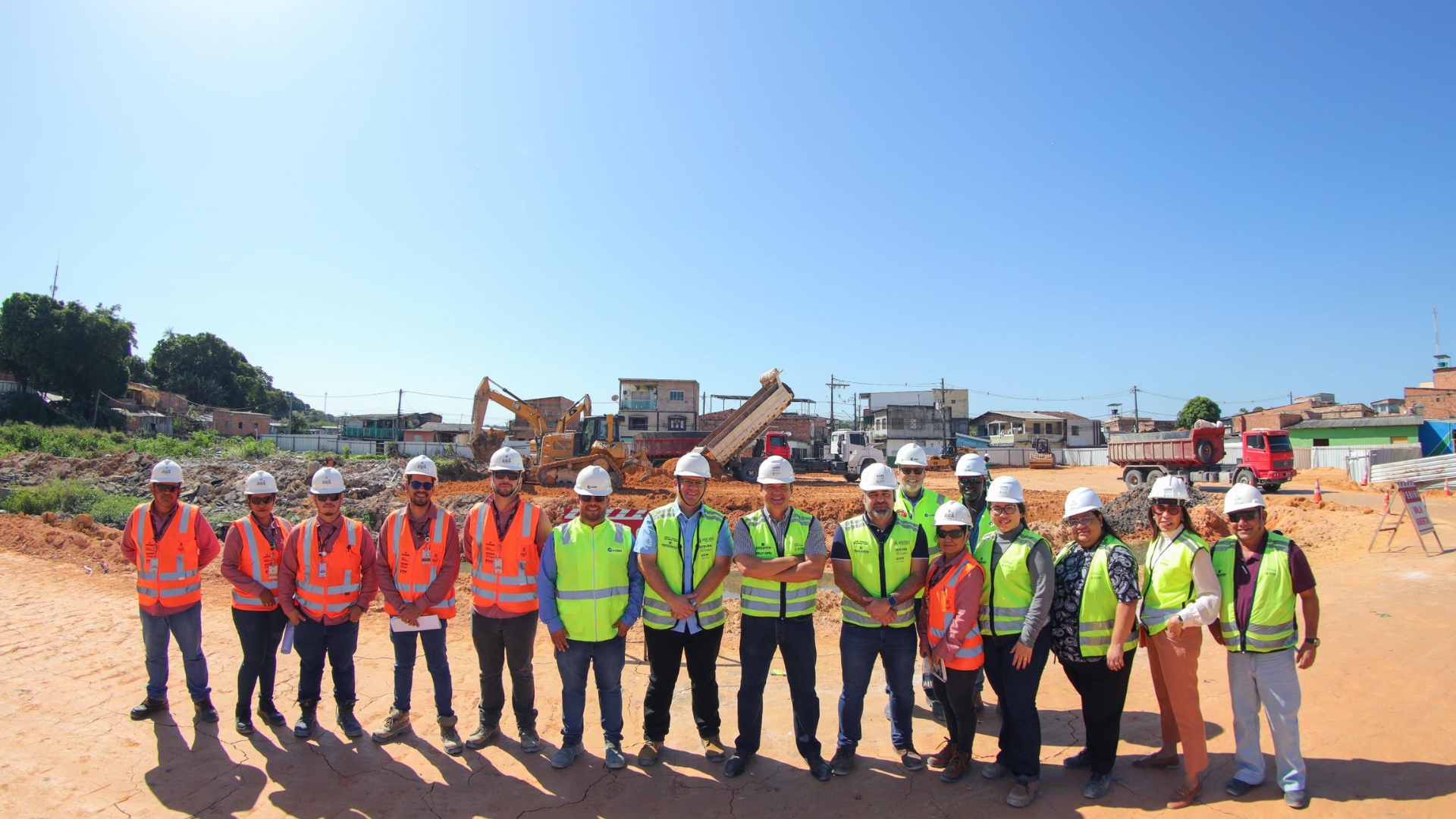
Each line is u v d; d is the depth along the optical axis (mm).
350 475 25922
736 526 5008
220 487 22141
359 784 4578
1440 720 5121
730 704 6172
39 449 33281
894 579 4715
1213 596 4082
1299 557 4180
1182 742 4203
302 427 74000
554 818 4203
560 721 5664
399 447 47875
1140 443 28875
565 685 4863
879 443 66688
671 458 32656
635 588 5012
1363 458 29734
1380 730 4969
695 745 5250
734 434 29641
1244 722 4270
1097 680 4328
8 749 4898
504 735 5363
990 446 62031
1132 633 4379
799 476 38000
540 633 8211
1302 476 33062
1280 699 4117
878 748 5188
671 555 4883
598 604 4836
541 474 26578
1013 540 4570
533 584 5066
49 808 4191
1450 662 6340
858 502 21016
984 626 4602
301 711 5492
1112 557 4320
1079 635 4379
